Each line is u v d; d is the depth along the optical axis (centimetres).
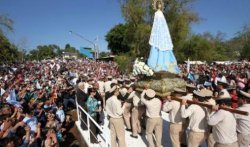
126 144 905
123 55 2780
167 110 789
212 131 654
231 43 6412
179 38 2805
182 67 3309
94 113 1062
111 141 811
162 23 1263
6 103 1102
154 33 1253
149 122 815
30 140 851
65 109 1517
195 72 2978
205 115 691
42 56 10581
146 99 814
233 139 599
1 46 3841
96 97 1121
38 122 991
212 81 1777
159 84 1105
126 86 1071
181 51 3256
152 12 2656
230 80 1711
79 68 4334
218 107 617
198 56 3653
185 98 756
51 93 1536
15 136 752
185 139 828
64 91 1644
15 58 4825
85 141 989
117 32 5625
